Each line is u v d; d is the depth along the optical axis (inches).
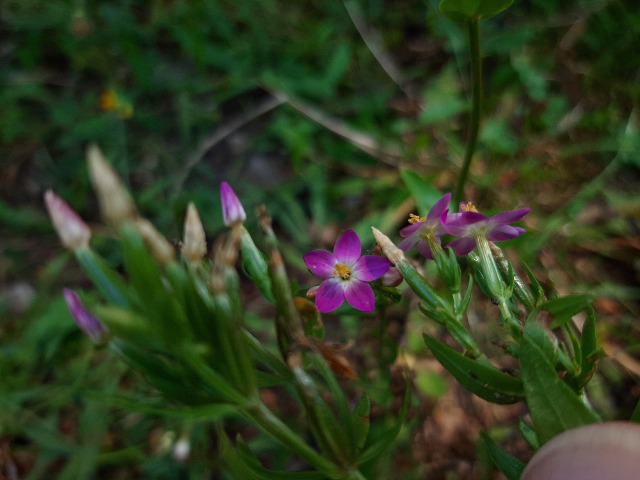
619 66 8.6
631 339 6.3
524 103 8.4
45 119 8.6
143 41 9.3
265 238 2.5
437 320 2.8
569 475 2.5
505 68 8.4
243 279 7.1
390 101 8.7
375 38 9.4
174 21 9.3
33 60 9.0
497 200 7.4
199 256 2.3
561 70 8.7
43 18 9.3
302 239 7.3
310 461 2.5
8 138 8.3
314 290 3.2
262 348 2.7
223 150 8.3
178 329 2.1
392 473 5.4
